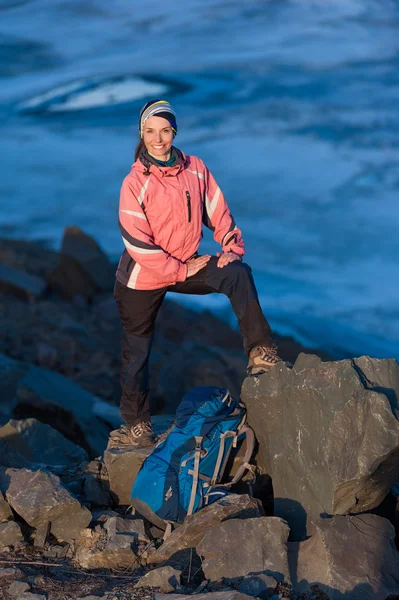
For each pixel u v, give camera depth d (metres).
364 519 4.53
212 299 21.16
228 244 5.37
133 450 5.50
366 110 74.38
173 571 4.52
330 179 48.78
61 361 14.25
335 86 89.00
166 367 12.94
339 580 4.24
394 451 4.32
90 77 95.50
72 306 17.83
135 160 5.11
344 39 130.62
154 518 5.03
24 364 11.34
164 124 4.89
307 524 4.80
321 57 116.75
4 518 5.16
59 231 36.34
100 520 5.22
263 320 5.24
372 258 30.86
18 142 66.69
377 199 43.06
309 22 142.50
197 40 136.62
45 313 16.64
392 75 94.81
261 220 38.25
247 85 91.12
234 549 4.49
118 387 13.55
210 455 5.04
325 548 4.37
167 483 4.96
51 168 54.41
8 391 10.70
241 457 5.31
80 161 57.38
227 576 4.40
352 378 4.43
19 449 6.98
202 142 63.12
